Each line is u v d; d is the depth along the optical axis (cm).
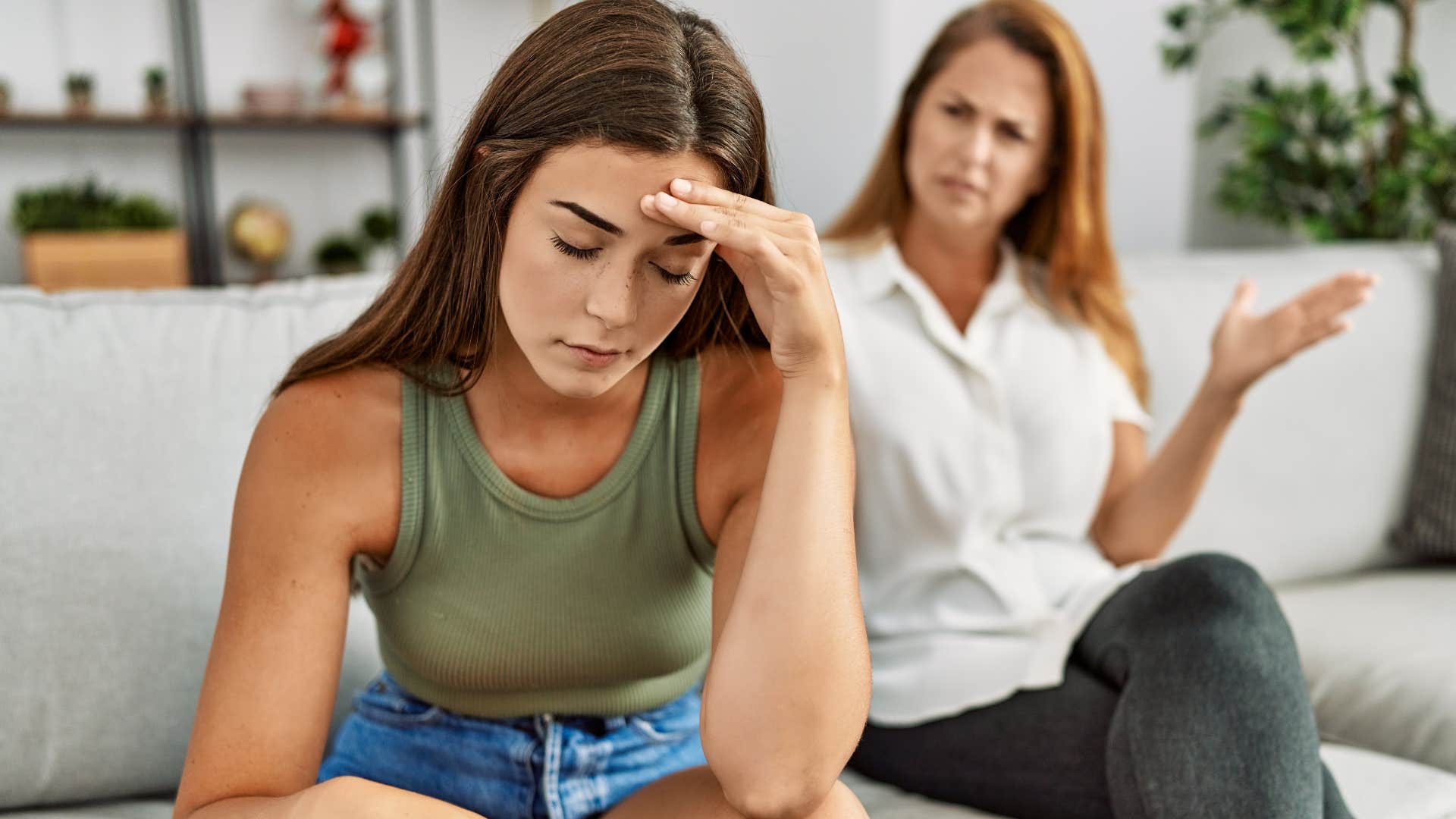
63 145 400
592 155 68
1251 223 305
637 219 69
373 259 436
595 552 87
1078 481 133
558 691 91
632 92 69
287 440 82
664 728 95
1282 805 92
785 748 73
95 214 366
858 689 75
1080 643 120
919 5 224
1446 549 174
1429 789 110
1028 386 133
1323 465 173
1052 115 131
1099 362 138
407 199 452
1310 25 235
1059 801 109
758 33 234
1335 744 123
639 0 75
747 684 74
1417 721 129
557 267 70
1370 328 176
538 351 73
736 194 74
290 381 85
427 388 84
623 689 93
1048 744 111
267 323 120
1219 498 165
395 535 85
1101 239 141
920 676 120
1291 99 250
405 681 93
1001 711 116
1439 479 176
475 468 84
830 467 78
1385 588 165
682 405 88
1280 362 123
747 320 89
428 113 439
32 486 104
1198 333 165
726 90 73
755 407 90
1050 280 140
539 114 70
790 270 74
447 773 91
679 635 91
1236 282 171
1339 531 175
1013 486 129
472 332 80
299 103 411
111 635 105
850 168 228
